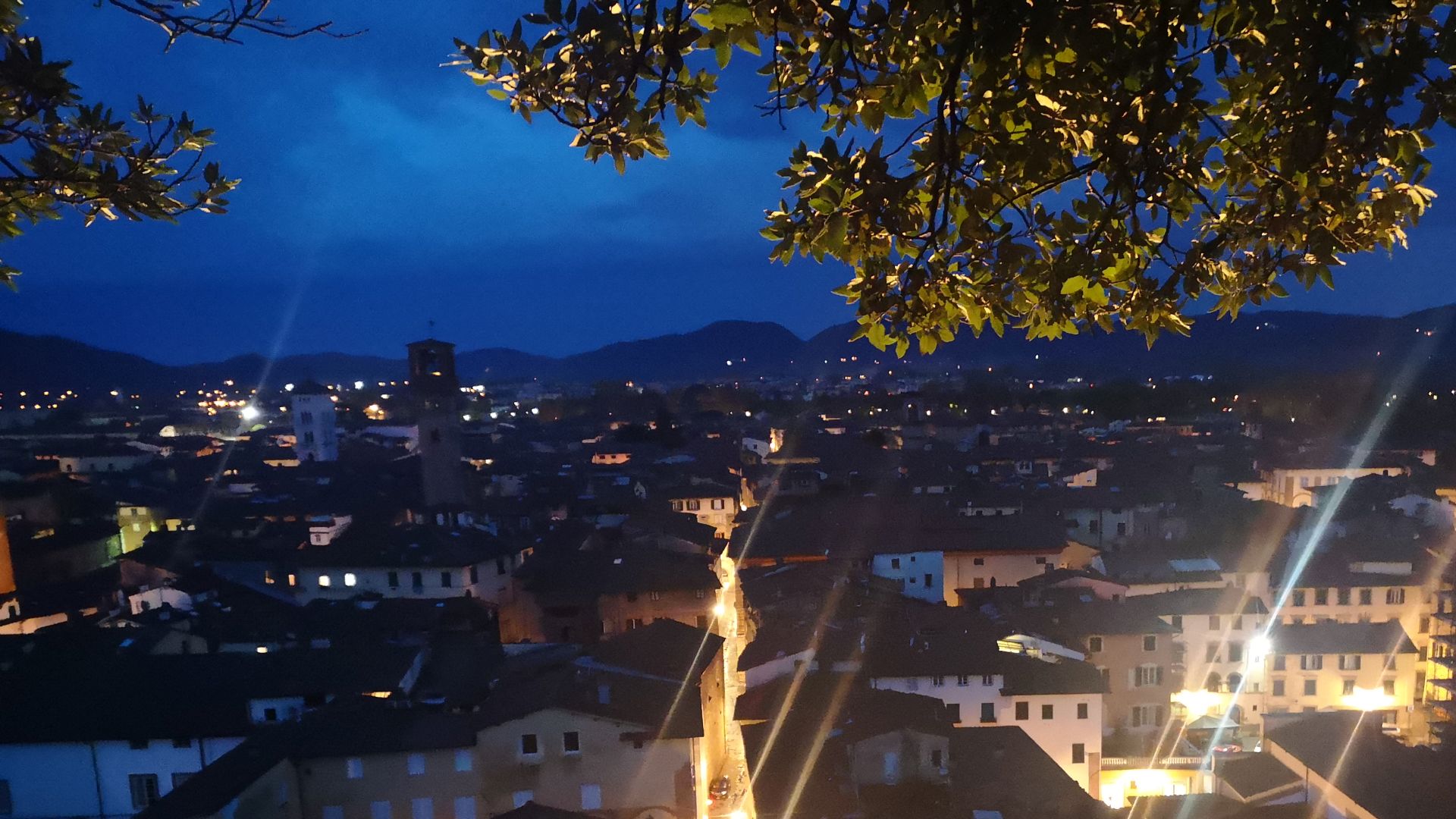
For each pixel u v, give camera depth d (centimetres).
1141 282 571
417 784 3431
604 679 3772
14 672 4125
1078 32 415
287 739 3459
